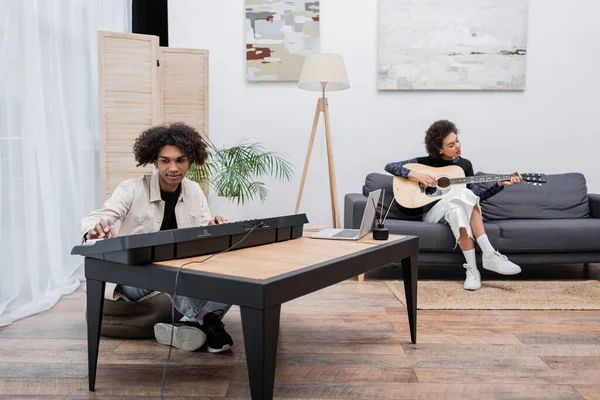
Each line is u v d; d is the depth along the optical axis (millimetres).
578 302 2838
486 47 4160
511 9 4133
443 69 4176
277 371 1872
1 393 1671
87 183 3457
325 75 3541
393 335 2295
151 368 1894
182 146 1962
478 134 4238
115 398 1640
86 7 3416
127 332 2219
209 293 1340
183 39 4176
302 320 2520
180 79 3844
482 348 2129
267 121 4242
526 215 3723
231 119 4238
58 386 1728
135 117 3537
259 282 1254
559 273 3674
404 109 4230
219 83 4215
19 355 2018
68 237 3158
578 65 4215
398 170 3541
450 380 1797
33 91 2656
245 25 4172
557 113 4242
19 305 2576
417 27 4145
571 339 2248
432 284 3301
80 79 3336
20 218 2574
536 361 1984
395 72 4176
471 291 3100
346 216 3797
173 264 1471
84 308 2705
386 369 1896
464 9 4137
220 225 1685
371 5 4168
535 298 2924
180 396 1659
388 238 2080
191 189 2170
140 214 2055
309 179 4266
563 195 3777
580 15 4180
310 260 1557
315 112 3912
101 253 1563
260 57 4172
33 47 2633
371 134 4246
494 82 4176
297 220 2012
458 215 3184
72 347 2109
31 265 2627
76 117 3246
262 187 4098
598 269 3822
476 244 3350
